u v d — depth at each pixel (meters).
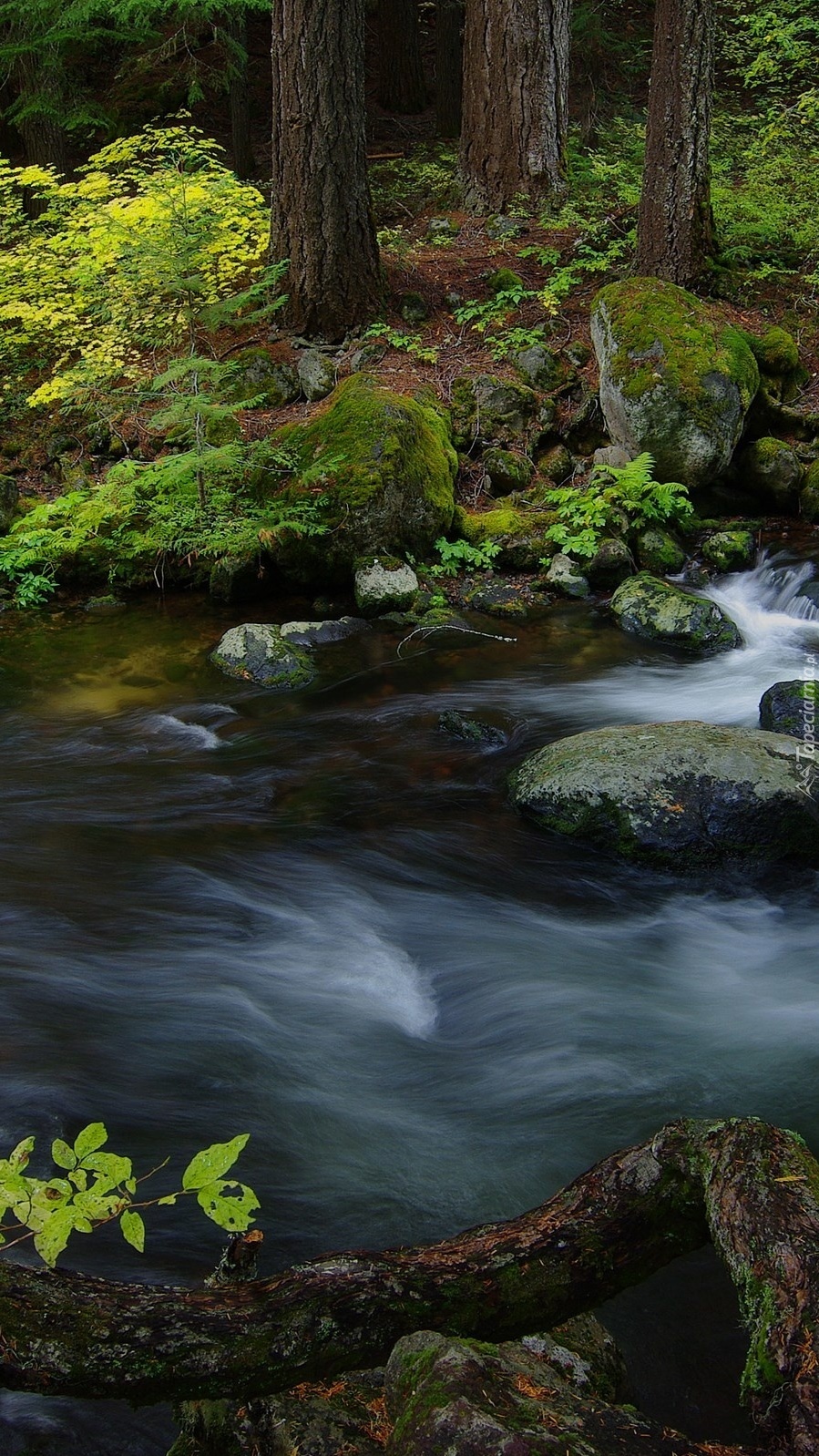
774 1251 1.79
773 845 5.47
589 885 5.47
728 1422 2.79
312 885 5.44
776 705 6.62
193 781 6.41
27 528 9.05
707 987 4.74
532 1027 4.44
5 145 17.33
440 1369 1.75
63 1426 2.67
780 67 14.63
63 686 7.54
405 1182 3.60
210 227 9.80
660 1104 3.98
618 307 9.58
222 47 14.76
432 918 5.22
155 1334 1.72
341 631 8.23
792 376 10.12
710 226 10.93
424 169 14.24
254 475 9.05
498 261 11.83
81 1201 1.93
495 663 7.87
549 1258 1.94
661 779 5.62
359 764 6.61
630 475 9.12
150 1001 4.48
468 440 9.79
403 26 18.00
